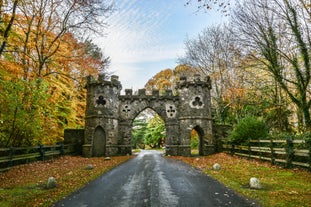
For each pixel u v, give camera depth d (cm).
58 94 2175
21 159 1566
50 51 2166
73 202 772
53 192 894
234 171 1312
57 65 2211
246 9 1802
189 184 1026
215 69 3369
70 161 1909
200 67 3472
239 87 2808
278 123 2316
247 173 1234
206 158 2158
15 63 1580
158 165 1723
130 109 2911
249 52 1911
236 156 2034
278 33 1750
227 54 2986
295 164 1273
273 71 1742
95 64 2684
